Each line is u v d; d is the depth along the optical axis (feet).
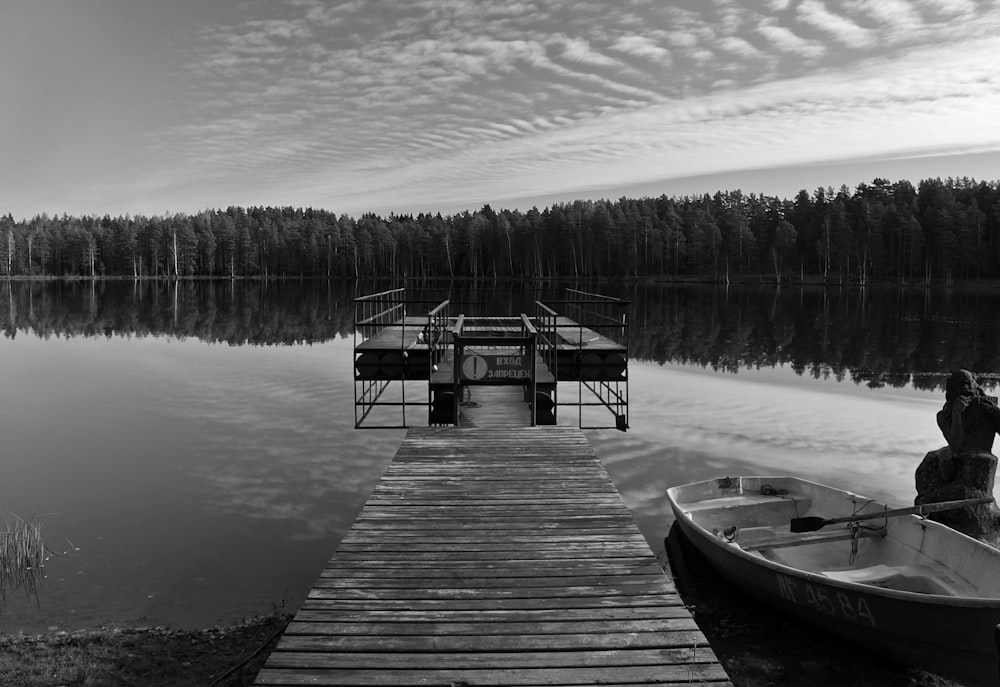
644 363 74.69
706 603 22.77
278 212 464.65
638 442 41.19
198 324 119.75
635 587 15.97
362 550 17.95
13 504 30.37
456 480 23.79
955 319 120.06
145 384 61.67
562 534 19.12
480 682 12.21
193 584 22.75
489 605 15.05
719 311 139.33
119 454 38.55
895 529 22.89
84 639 19.42
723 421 46.93
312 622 14.26
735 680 18.57
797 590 20.03
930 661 18.17
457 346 32.53
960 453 26.23
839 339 93.40
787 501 26.84
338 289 250.16
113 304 167.12
